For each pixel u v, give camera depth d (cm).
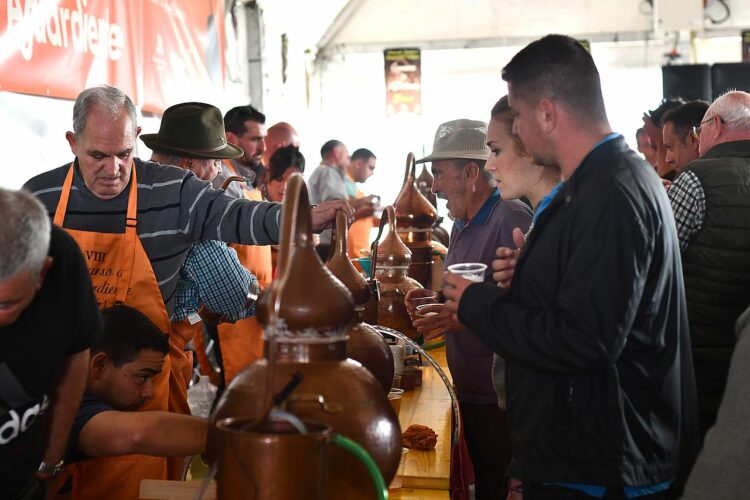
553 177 198
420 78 1323
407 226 316
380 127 1380
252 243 240
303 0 1055
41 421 157
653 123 416
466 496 218
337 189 782
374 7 1355
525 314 154
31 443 155
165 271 242
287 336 129
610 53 1323
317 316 128
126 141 225
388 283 268
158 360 199
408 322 264
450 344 281
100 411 176
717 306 252
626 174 152
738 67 885
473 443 279
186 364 270
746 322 135
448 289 166
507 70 169
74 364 166
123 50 474
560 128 163
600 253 146
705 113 312
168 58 563
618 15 1316
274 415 118
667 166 400
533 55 163
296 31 1152
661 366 156
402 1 1349
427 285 321
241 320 278
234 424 120
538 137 166
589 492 155
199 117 317
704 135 282
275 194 459
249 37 914
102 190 228
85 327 163
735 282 250
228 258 265
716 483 126
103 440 170
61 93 392
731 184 251
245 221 238
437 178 285
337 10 1273
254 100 924
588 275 146
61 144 402
